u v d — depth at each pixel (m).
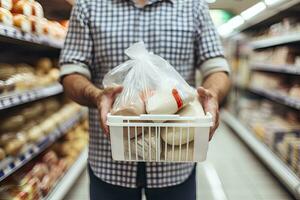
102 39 1.03
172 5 1.04
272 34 4.07
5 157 1.74
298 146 2.72
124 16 1.03
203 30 1.08
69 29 1.09
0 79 1.76
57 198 2.19
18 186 1.88
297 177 2.64
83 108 3.62
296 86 3.29
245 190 2.92
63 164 2.67
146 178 1.06
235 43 5.96
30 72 2.32
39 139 2.21
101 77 1.09
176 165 1.08
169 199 1.10
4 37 1.97
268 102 4.70
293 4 3.12
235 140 4.69
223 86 0.97
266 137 3.66
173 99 0.72
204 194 2.82
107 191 1.10
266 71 5.04
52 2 2.72
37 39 2.01
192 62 1.12
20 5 1.86
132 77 0.83
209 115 0.72
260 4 3.52
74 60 1.05
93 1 1.05
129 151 0.72
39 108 2.54
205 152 0.72
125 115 0.72
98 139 1.09
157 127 0.71
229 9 4.69
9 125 1.97
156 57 0.87
